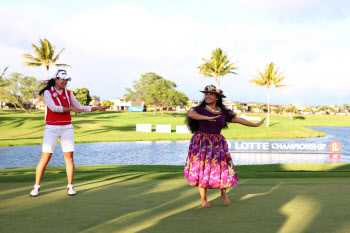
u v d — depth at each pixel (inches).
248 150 1020.5
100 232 107.7
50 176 253.4
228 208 143.9
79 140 1317.7
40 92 181.0
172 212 136.3
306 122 3806.6
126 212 135.6
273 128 2183.8
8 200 160.1
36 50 1761.8
